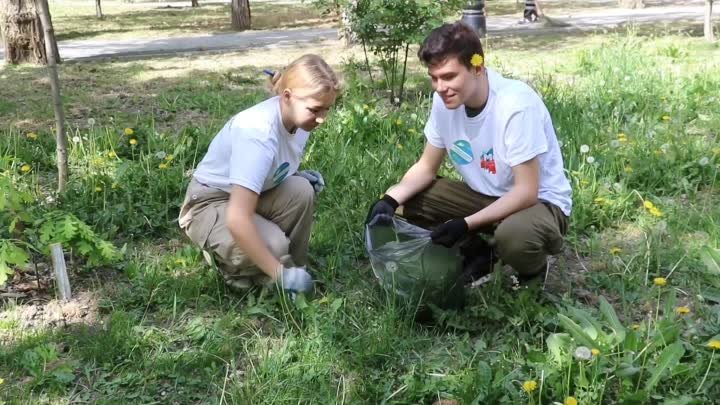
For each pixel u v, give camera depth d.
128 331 3.54
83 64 11.33
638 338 3.23
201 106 8.00
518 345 3.33
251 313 3.66
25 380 3.27
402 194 3.90
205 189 3.76
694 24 15.27
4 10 11.10
